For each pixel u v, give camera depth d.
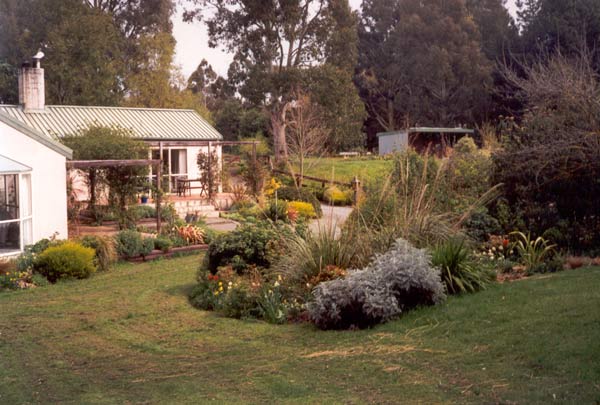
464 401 5.36
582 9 47.03
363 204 12.66
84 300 12.77
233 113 58.47
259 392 6.29
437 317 8.20
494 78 56.94
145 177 22.94
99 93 45.59
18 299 13.23
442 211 13.16
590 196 12.99
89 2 57.00
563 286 8.73
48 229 18.47
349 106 48.72
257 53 49.16
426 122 61.28
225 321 10.12
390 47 68.25
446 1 63.94
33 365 8.13
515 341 6.71
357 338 8.02
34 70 29.17
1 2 52.12
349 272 9.38
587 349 6.04
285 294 10.49
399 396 5.71
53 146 18.38
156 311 11.27
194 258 18.14
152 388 6.79
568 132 12.83
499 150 14.62
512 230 13.48
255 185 29.36
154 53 52.69
